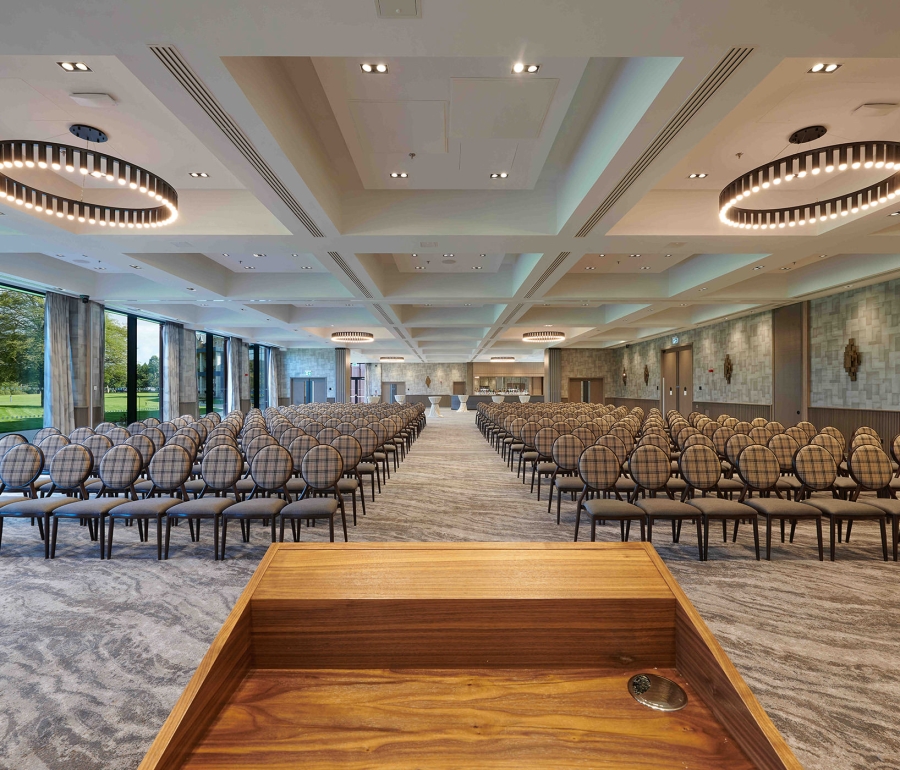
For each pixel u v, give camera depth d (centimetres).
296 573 125
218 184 619
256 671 117
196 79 321
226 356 1966
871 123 462
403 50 291
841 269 935
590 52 296
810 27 275
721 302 1139
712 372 1552
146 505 431
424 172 558
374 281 943
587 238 666
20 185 448
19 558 432
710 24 272
